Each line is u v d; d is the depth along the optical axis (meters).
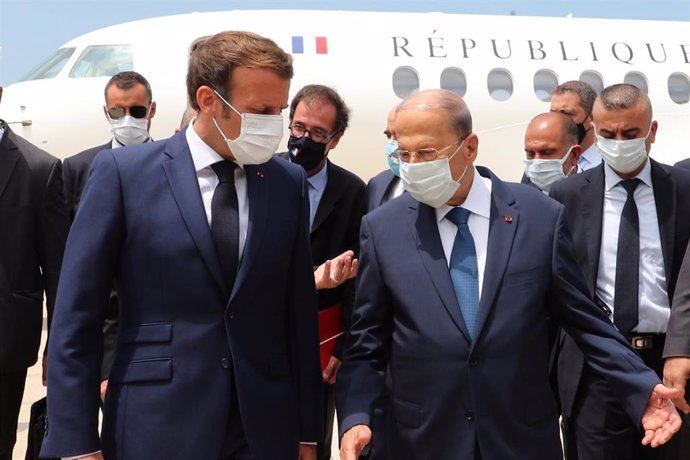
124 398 2.72
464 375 2.92
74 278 2.70
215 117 2.74
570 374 3.96
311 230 4.19
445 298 2.96
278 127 2.74
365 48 13.20
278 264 2.86
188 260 2.72
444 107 2.94
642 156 3.87
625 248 3.90
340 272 3.57
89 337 2.71
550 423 3.04
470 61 13.46
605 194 4.02
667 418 2.95
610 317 3.93
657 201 3.94
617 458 3.89
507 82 13.52
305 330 2.97
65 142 12.46
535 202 3.12
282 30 13.17
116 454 2.70
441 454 2.94
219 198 2.80
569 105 5.79
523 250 3.01
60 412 2.62
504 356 2.93
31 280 4.20
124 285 2.79
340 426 3.01
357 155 13.12
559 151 5.08
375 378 3.10
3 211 4.09
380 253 3.10
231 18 13.27
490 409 2.92
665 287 3.90
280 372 2.89
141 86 5.19
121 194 2.76
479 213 3.07
